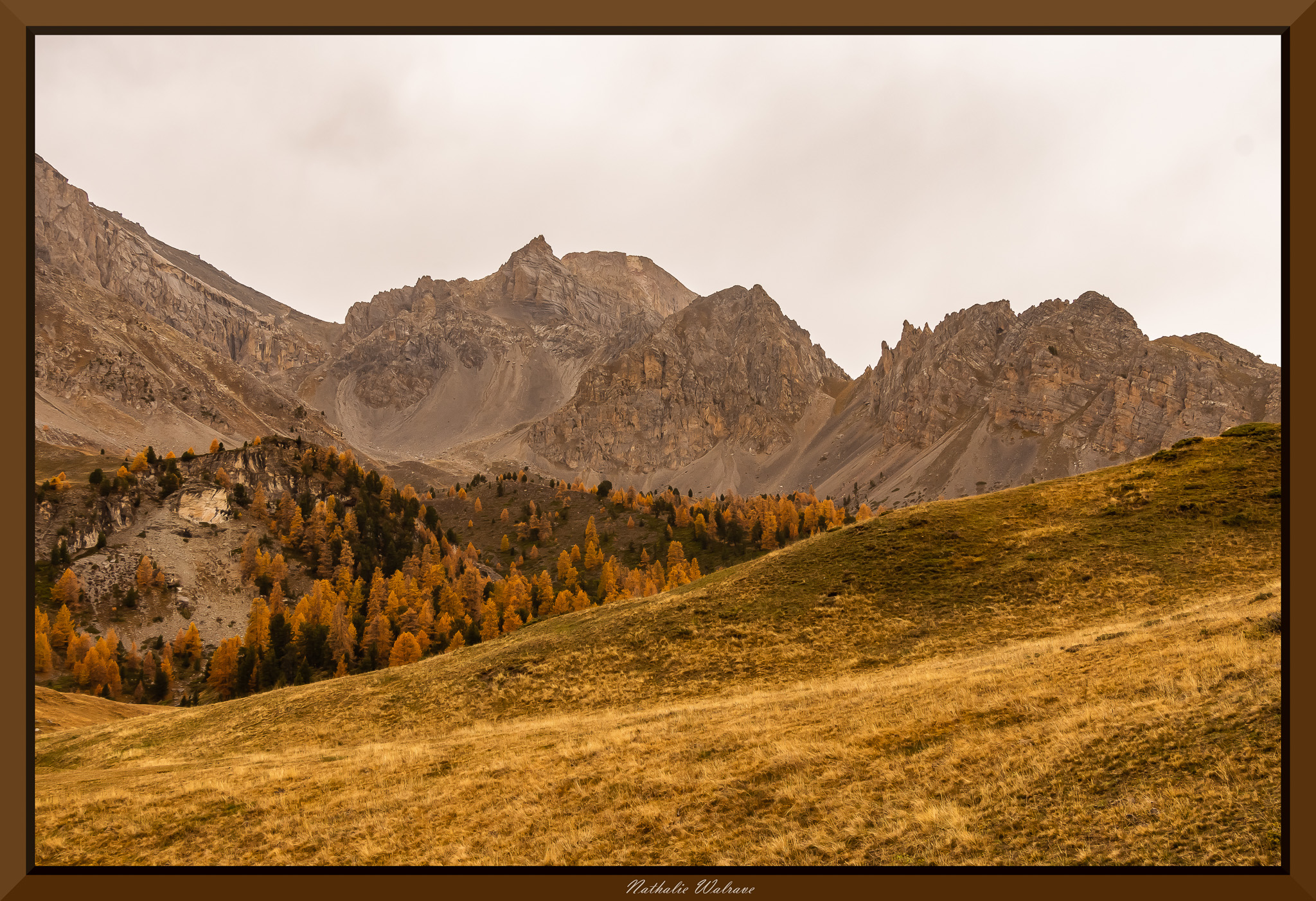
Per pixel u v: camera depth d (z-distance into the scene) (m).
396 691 50.19
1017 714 24.17
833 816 20.45
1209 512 55.03
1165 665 24.72
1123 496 60.97
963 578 52.97
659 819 22.61
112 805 30.81
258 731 47.47
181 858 25.02
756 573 61.97
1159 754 18.78
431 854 22.77
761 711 32.66
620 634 53.91
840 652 45.59
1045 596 47.97
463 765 31.44
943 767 21.56
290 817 27.75
